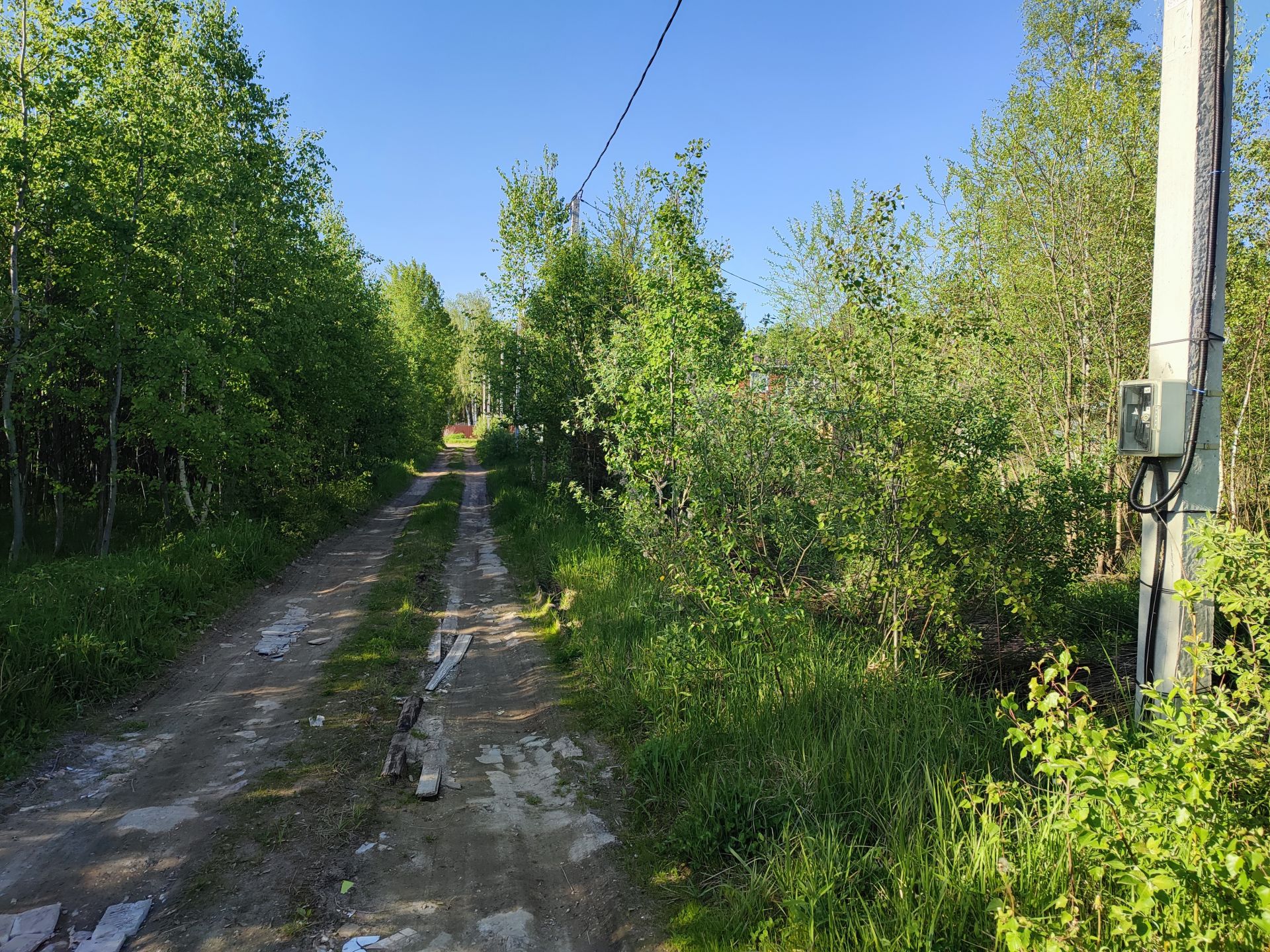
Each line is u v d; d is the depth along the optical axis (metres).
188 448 11.12
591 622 7.68
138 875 3.54
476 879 3.62
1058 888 2.79
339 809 4.23
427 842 3.94
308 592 10.02
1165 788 2.13
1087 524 6.12
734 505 6.91
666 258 7.61
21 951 2.96
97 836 3.88
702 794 3.99
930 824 3.43
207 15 12.80
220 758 4.88
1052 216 9.13
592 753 5.07
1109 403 8.91
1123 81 8.73
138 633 6.90
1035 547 5.93
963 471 5.34
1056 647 5.87
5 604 6.44
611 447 8.73
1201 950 1.94
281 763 4.82
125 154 10.39
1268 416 7.73
